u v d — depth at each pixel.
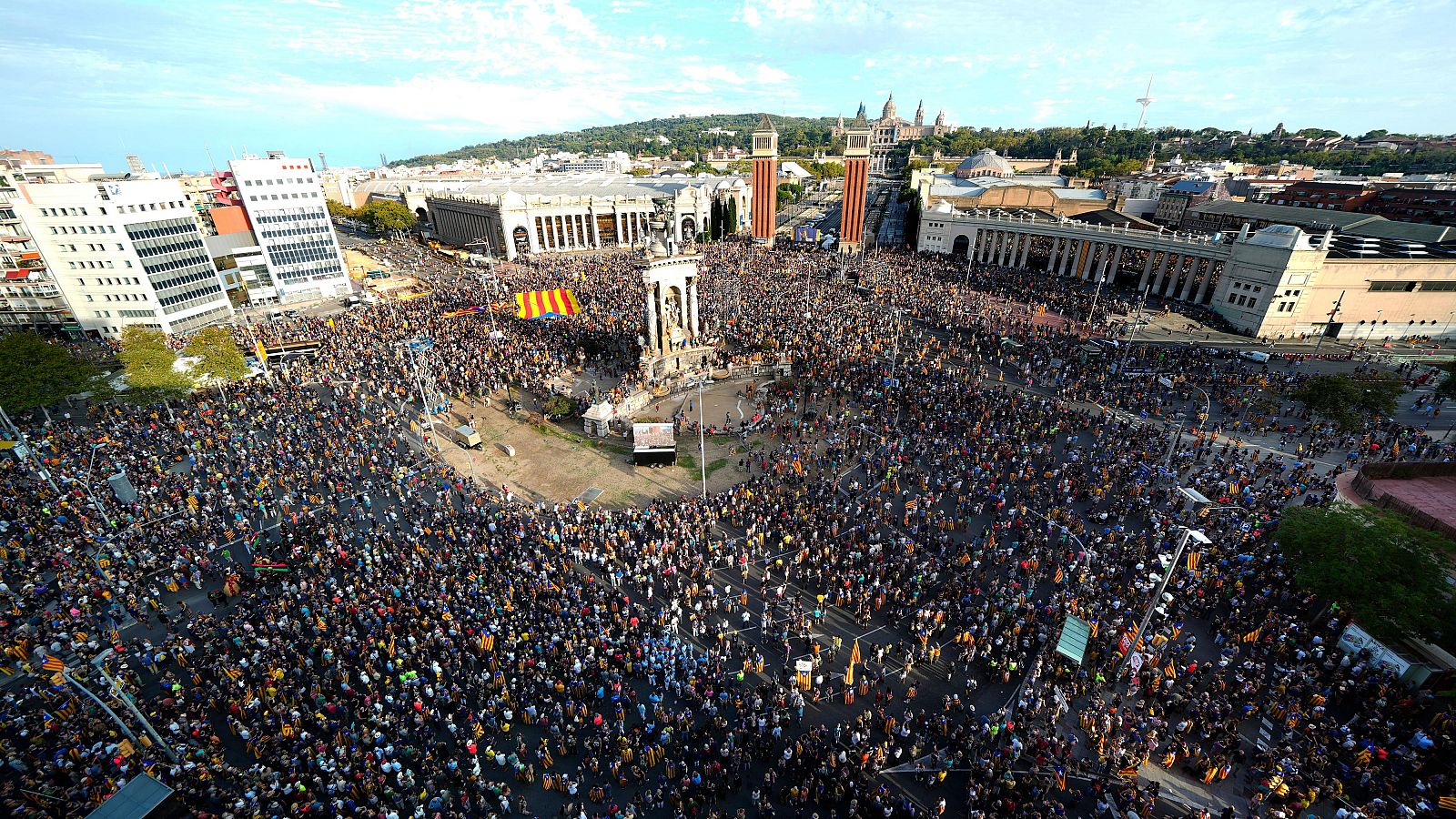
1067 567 39.12
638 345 77.44
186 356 65.19
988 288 105.94
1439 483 43.62
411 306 99.25
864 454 53.22
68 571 39.53
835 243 152.75
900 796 26.59
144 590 38.72
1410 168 198.88
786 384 67.75
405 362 73.50
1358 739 27.83
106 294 89.00
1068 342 79.69
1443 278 85.94
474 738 28.67
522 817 26.02
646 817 25.88
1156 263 122.38
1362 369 69.81
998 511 45.09
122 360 62.34
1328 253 92.12
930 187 170.12
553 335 81.31
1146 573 37.84
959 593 36.91
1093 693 30.80
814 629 36.00
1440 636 29.36
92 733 28.95
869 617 36.72
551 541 42.56
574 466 55.19
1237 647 33.16
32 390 58.97
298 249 114.44
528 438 60.06
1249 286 89.44
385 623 34.78
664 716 29.77
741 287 101.50
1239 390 63.69
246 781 26.75
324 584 38.34
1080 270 119.88
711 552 42.06
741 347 77.25
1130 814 24.64
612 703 30.91
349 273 133.25
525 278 116.50
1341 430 52.25
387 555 40.56
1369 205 125.94
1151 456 50.41
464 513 46.09
